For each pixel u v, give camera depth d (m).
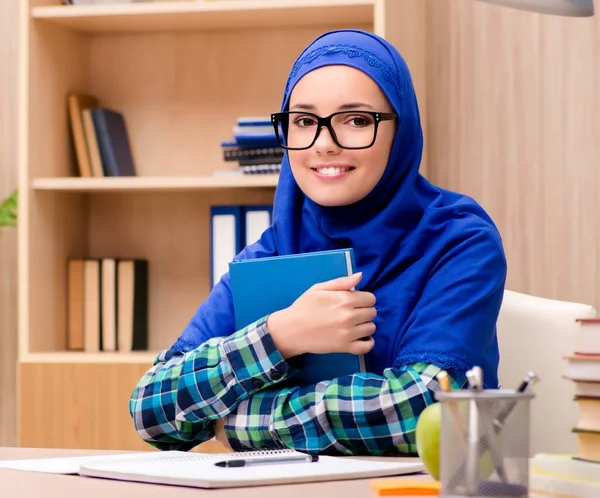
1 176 3.69
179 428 1.64
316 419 1.51
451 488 0.88
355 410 1.49
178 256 3.49
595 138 3.25
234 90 3.46
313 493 1.02
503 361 1.96
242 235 3.23
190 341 1.77
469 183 3.36
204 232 3.47
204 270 3.47
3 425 3.67
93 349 3.37
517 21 3.31
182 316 3.48
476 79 3.35
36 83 3.29
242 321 1.66
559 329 1.93
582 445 0.99
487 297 1.65
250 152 3.13
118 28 3.44
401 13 3.11
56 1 3.39
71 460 1.33
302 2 3.09
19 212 3.24
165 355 1.77
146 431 1.66
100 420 3.14
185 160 3.49
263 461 1.22
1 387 3.67
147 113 3.51
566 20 3.27
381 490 1.00
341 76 1.70
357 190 1.71
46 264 3.32
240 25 3.38
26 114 3.25
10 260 3.69
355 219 1.77
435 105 3.38
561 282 3.29
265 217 3.21
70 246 3.45
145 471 1.15
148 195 3.51
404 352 1.58
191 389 1.60
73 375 3.16
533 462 1.02
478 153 3.35
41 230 3.30
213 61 3.47
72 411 3.15
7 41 3.70
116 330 3.37
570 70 3.27
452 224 1.73
